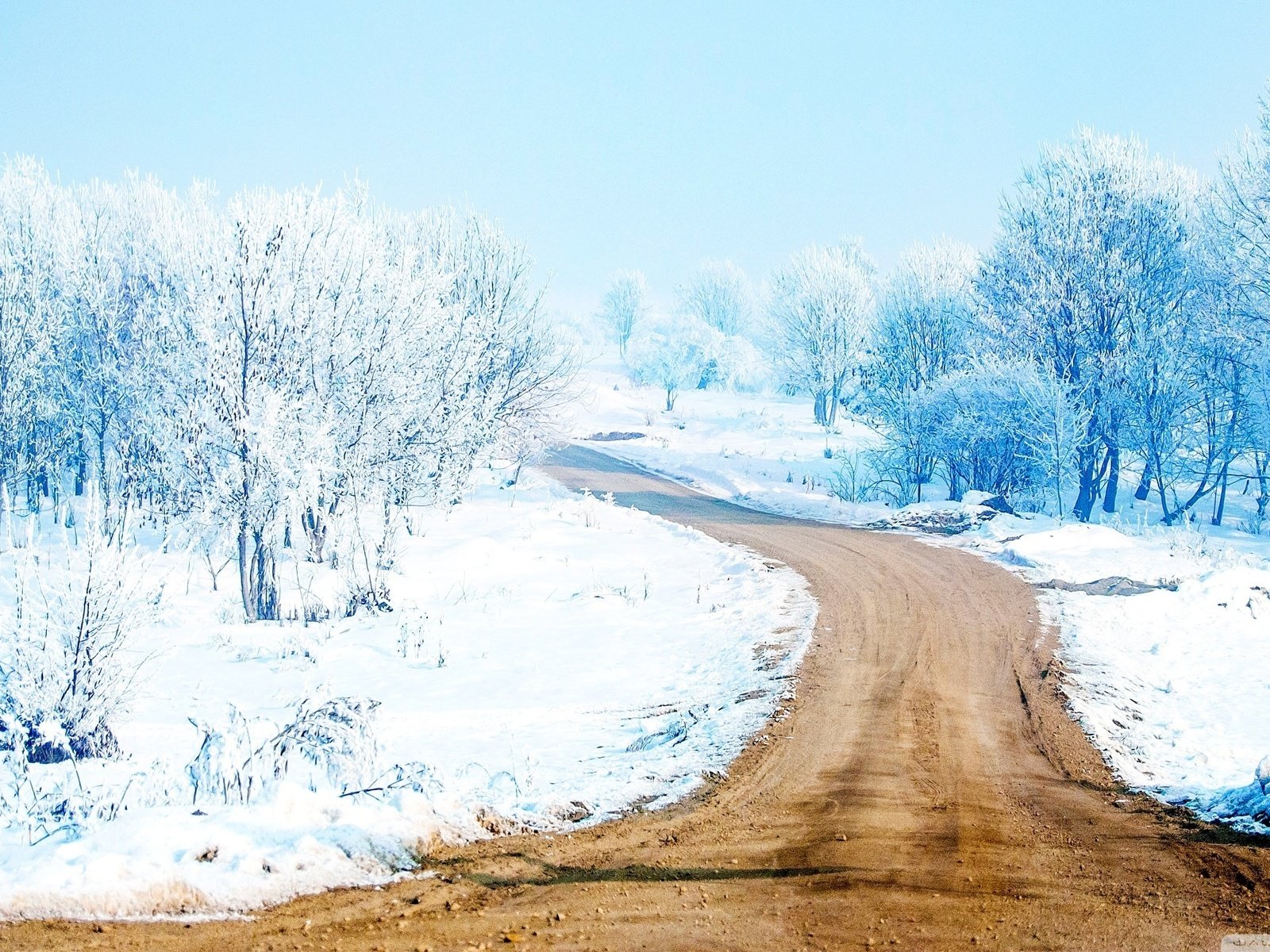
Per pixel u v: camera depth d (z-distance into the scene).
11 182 35.12
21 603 12.64
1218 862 7.92
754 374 94.62
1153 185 38.91
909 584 23.92
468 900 6.92
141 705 14.67
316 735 10.06
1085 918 6.84
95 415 34.09
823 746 12.00
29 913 6.14
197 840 7.14
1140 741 12.89
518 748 12.49
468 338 30.91
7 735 12.12
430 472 29.45
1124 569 25.28
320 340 25.39
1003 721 13.46
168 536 25.44
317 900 6.74
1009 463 40.50
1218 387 37.00
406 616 22.27
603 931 6.46
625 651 18.91
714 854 8.16
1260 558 29.84
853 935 6.51
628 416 73.56
